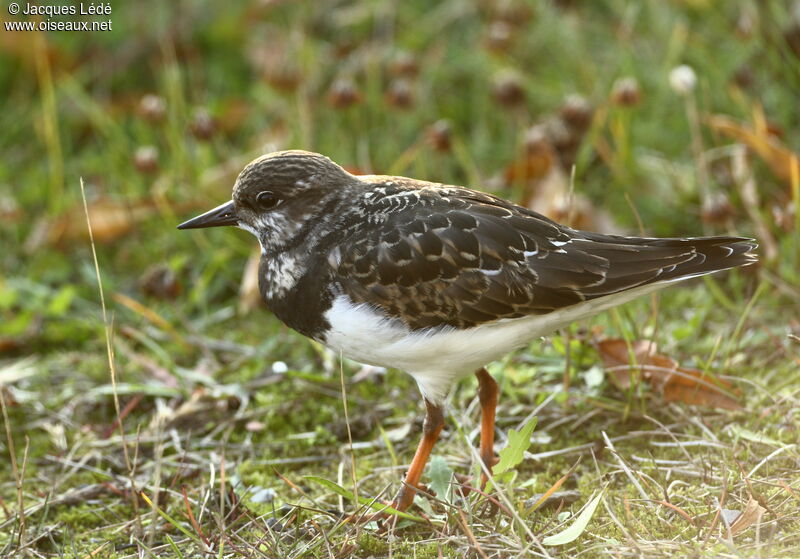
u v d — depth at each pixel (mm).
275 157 9227
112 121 15547
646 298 11953
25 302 13273
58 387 11883
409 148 14875
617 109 13781
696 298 12188
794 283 11688
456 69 15859
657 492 8781
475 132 15000
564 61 15477
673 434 9484
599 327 10828
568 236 8914
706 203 12086
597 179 14039
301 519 9164
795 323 11195
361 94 14438
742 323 10750
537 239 8812
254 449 10625
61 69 16438
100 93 16328
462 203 8953
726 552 7664
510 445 8586
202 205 13898
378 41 16219
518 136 14492
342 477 9906
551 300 8727
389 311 8695
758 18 14367
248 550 8469
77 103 15844
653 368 10008
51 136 14531
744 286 12055
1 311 13195
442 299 8641
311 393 11344
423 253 8633
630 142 13977
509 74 14203
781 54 14141
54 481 10211
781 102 13977
